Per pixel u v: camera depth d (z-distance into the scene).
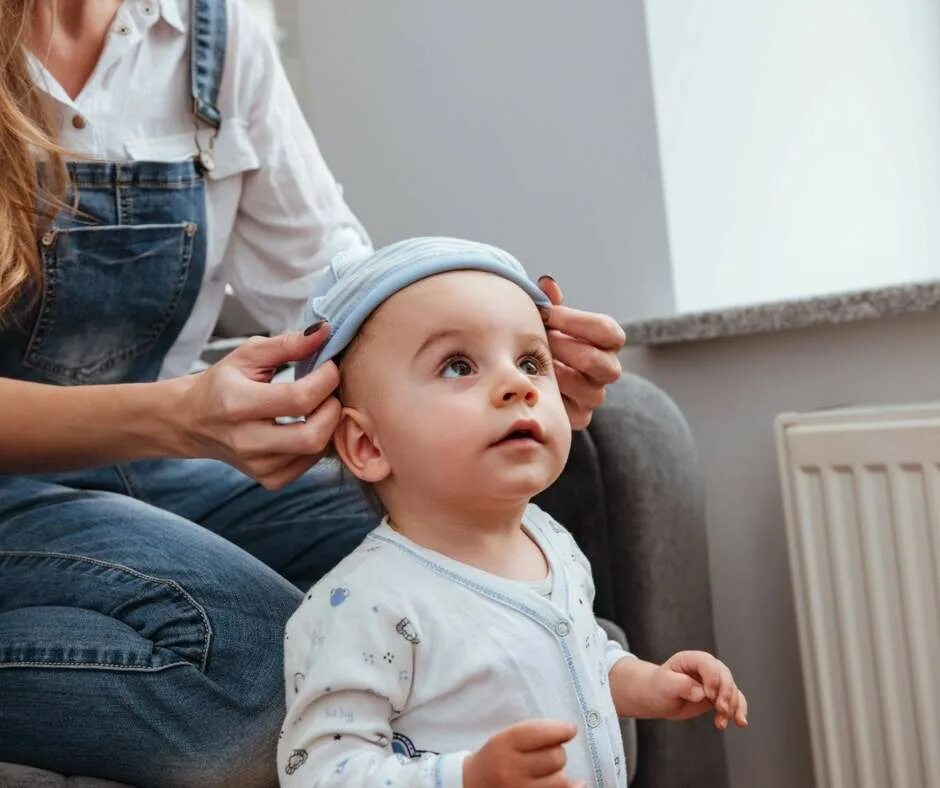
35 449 0.95
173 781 0.90
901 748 1.31
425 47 1.92
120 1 1.21
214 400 0.84
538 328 0.83
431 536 0.82
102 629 0.90
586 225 1.74
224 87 1.26
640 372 1.67
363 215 2.02
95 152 1.16
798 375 1.52
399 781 0.70
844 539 1.35
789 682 1.56
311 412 0.83
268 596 0.96
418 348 0.80
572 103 1.74
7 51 1.07
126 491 1.19
